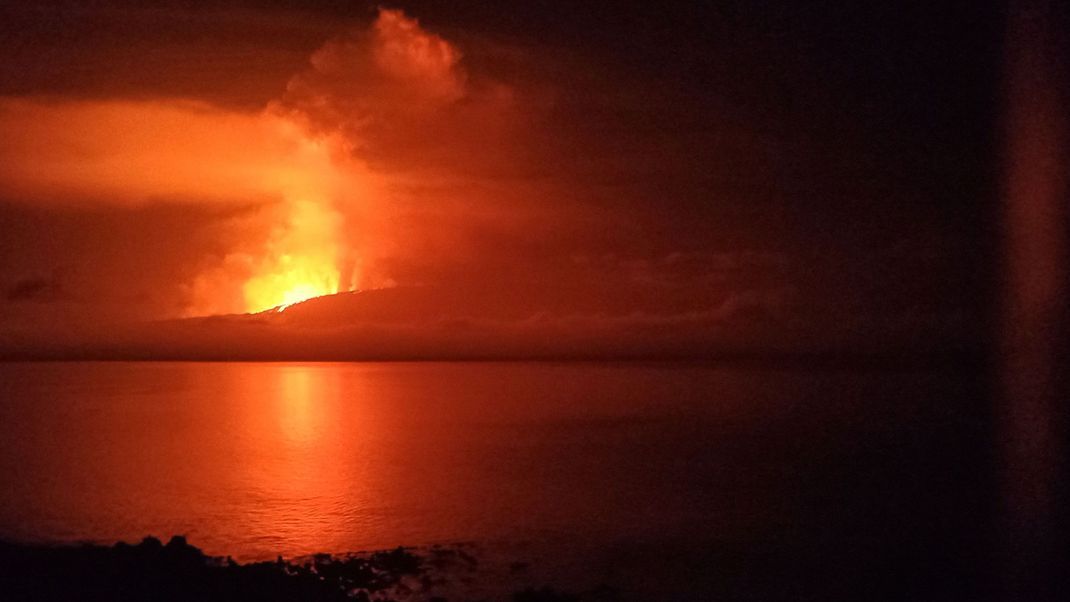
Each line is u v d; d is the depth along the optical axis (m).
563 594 20.86
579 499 34.09
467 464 43.88
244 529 28.72
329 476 40.28
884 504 33.16
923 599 22.27
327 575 21.36
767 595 22.20
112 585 17.25
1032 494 34.91
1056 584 23.16
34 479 39.28
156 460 45.84
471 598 21.06
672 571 24.05
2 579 17.34
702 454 47.34
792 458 45.62
